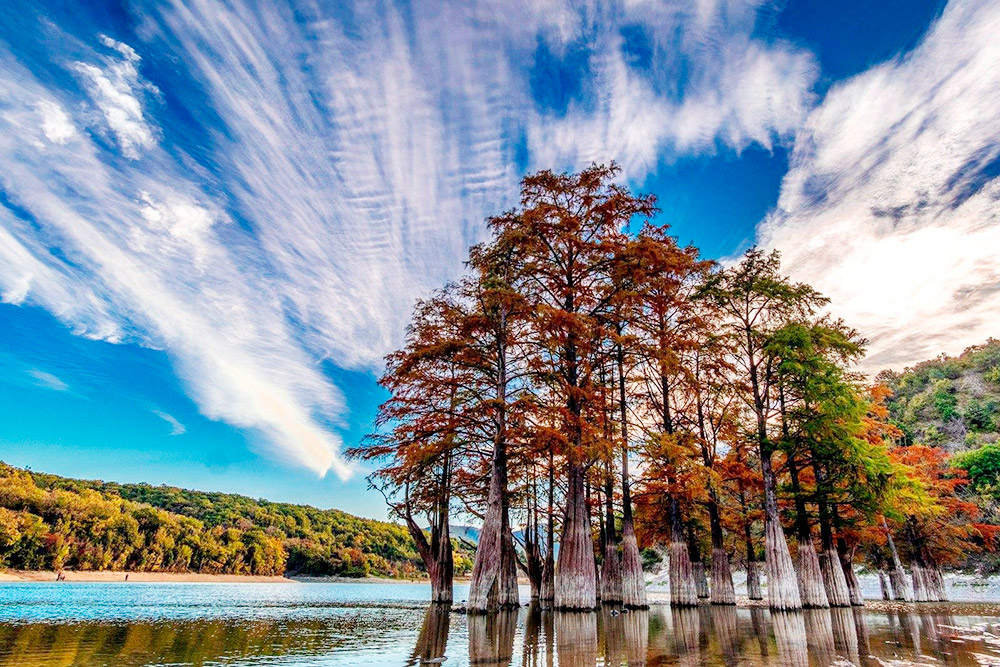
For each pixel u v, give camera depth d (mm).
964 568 45594
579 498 22156
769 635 14805
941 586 37000
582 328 21953
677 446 23781
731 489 31750
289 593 56250
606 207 24875
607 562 26734
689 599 24938
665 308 26281
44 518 76688
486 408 21422
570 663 10172
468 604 20469
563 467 25281
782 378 25812
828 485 26609
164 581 86875
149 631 15500
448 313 24484
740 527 36500
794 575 23141
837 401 24000
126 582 78750
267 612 25188
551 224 23953
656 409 28859
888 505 26078
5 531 68312
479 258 24422
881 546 40812
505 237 23297
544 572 30891
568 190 25188
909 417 79125
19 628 15383
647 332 25703
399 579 123125
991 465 50438
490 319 23422
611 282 24984
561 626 17203
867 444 25656
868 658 10750
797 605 22500
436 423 22875
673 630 15992
